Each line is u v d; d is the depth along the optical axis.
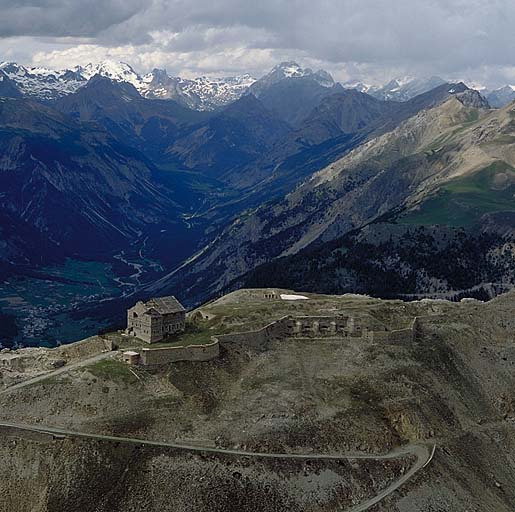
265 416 173.62
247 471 155.88
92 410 169.88
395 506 157.75
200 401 176.75
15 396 172.88
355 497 157.88
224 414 174.25
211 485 152.12
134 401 174.12
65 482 152.12
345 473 161.25
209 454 158.12
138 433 164.00
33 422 166.62
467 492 168.50
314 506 153.50
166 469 153.75
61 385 175.38
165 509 148.25
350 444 170.00
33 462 156.38
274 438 165.38
